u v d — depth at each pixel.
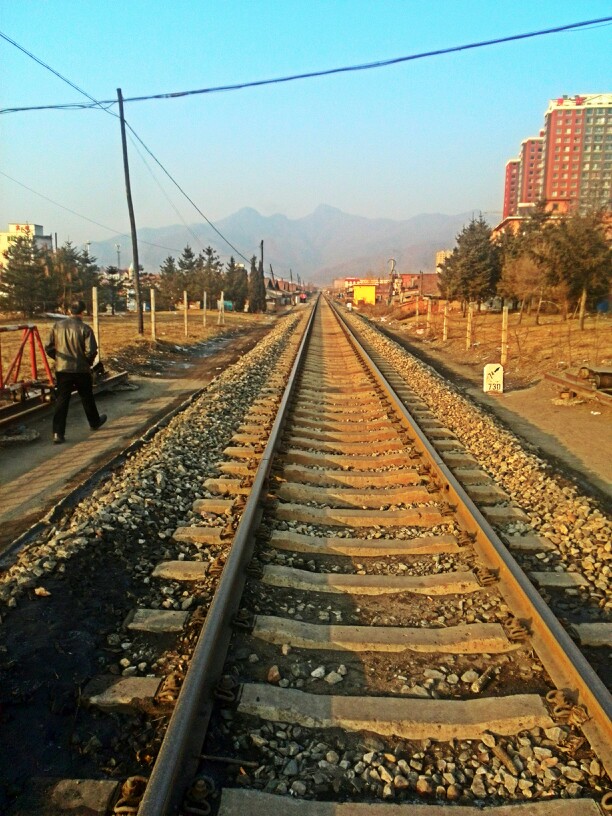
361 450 8.44
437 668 3.74
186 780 2.76
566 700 3.33
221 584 4.11
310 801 2.73
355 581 4.73
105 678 3.48
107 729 3.15
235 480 6.88
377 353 21.53
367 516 5.95
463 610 4.39
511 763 2.97
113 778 2.84
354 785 2.85
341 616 4.32
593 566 5.15
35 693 3.37
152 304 22.41
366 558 5.23
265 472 6.58
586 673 3.32
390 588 4.65
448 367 20.50
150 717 3.24
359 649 3.91
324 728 3.21
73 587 4.45
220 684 3.37
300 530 5.68
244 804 2.68
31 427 9.95
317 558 5.22
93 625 4.04
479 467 7.85
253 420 10.08
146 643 3.90
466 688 3.56
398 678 3.63
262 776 2.88
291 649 3.88
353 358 19.70
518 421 11.73
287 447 8.16
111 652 3.80
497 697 3.42
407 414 9.59
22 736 3.08
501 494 6.78
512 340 23.89
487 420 10.24
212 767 2.90
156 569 4.81
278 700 3.33
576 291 24.58
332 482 7.11
